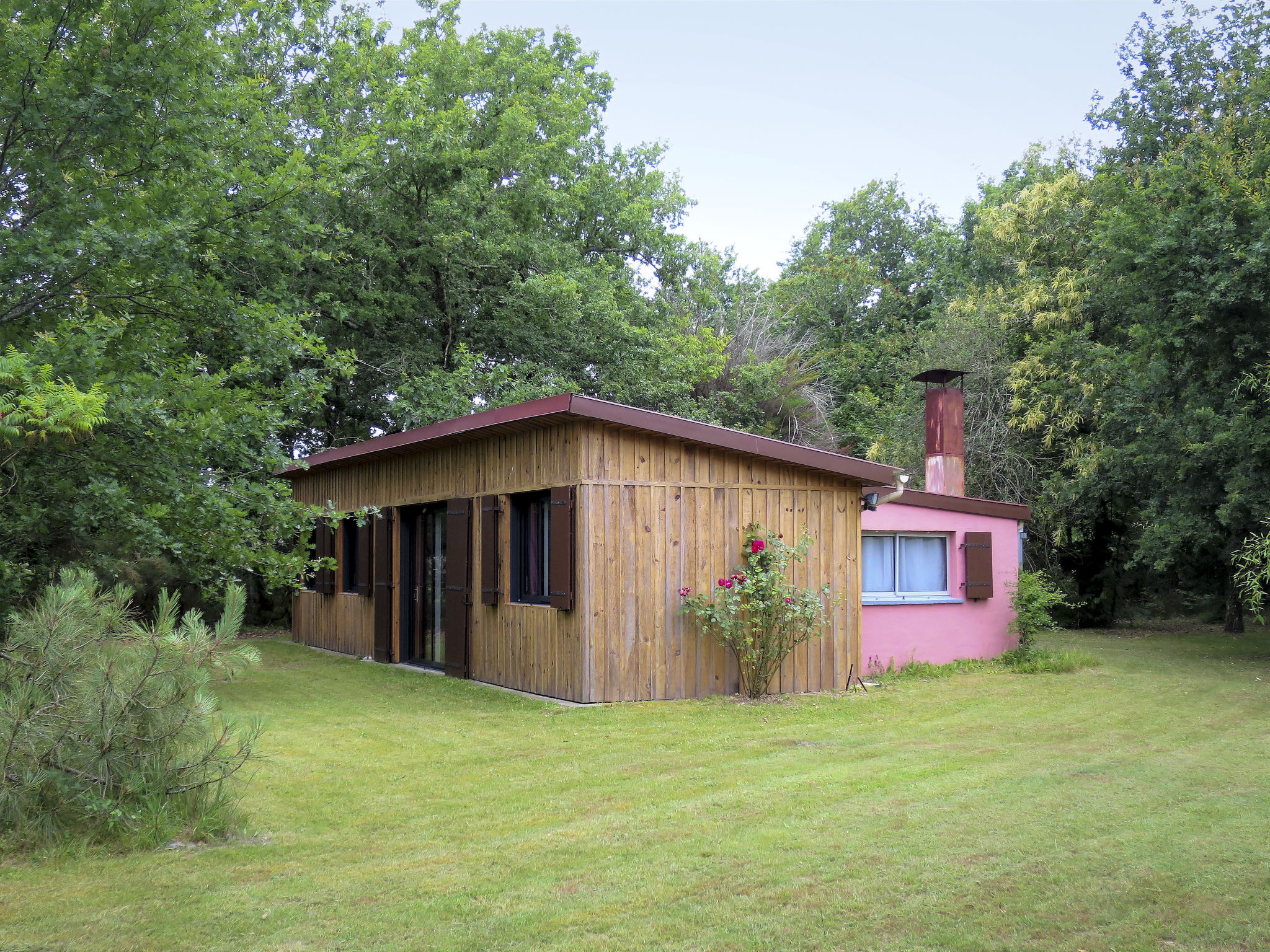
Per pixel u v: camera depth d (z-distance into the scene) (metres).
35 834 4.60
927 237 34.06
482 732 7.88
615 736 7.70
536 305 18.80
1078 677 11.45
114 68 9.12
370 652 13.45
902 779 6.12
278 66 18.92
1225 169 13.09
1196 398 13.41
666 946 3.51
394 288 19.31
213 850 4.67
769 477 10.11
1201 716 8.62
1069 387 17.92
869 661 11.49
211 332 10.94
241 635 17.34
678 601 9.60
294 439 19.48
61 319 9.08
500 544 10.58
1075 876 4.21
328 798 5.74
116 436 8.03
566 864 4.45
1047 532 18.81
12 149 9.01
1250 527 12.82
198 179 10.66
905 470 20.16
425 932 3.64
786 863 4.43
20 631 4.88
